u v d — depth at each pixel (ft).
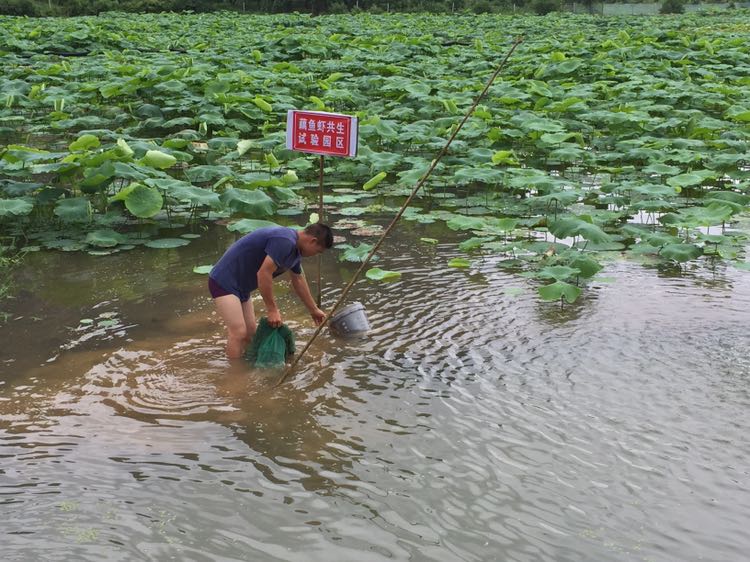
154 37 93.91
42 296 21.06
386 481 12.42
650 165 32.53
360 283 22.00
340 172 36.09
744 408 14.80
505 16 146.41
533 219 27.68
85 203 26.53
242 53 76.84
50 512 11.57
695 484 12.37
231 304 16.66
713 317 19.29
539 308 19.98
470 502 11.87
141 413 14.65
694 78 62.23
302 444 13.55
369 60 69.92
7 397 15.25
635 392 15.44
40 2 156.66
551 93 48.29
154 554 10.67
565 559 10.60
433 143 36.04
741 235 26.73
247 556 10.64
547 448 13.41
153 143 32.04
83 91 51.47
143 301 20.67
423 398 15.20
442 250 25.20
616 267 23.40
